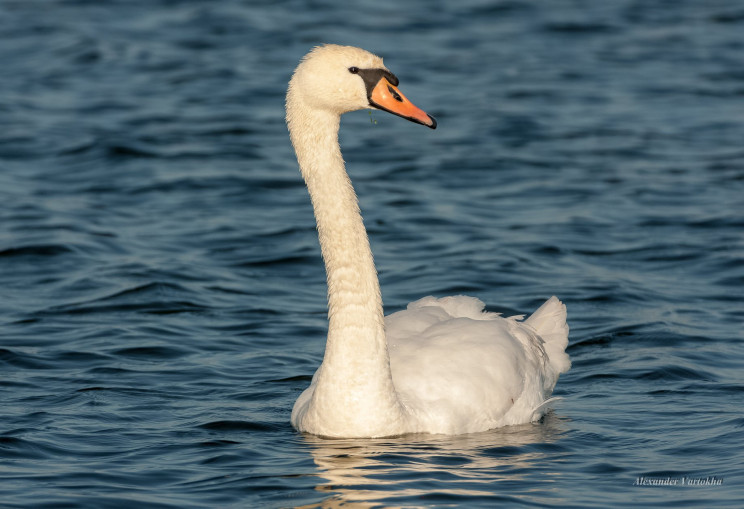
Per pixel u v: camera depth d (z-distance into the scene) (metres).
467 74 30.98
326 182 10.30
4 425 10.60
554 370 11.71
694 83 30.08
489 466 9.50
